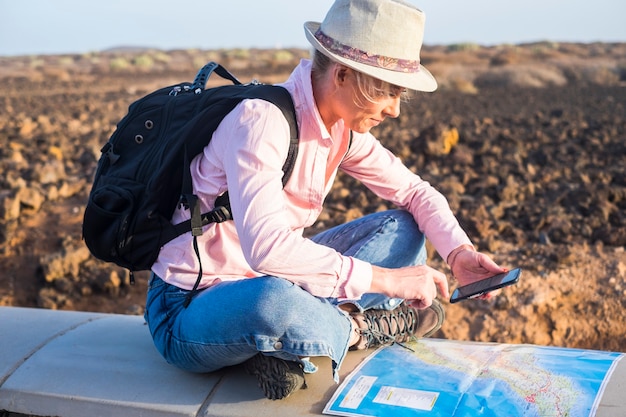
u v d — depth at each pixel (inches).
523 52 2262.6
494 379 103.3
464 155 361.4
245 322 98.0
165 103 107.5
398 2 96.8
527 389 100.0
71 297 204.8
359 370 110.2
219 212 103.3
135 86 1280.8
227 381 110.2
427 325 122.2
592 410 94.3
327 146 103.5
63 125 568.1
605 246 223.6
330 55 96.6
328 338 99.7
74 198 284.7
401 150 375.2
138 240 107.2
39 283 213.6
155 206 104.6
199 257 104.4
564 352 111.6
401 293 102.3
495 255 217.2
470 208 257.0
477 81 1414.9
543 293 190.9
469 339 181.6
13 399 112.9
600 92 1053.8
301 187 104.5
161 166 102.8
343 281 99.2
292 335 97.9
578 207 263.9
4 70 2054.6
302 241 98.3
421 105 819.4
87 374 114.9
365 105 99.0
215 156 102.0
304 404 103.3
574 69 1604.3
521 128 507.5
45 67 2356.1
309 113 101.3
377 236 119.5
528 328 182.9
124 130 108.4
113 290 207.2
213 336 101.3
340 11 97.8
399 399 100.8
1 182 294.5
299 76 102.9
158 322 109.6
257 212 97.0
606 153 388.5
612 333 183.8
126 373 114.4
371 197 285.1
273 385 102.5
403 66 97.4
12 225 240.5
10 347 124.1
